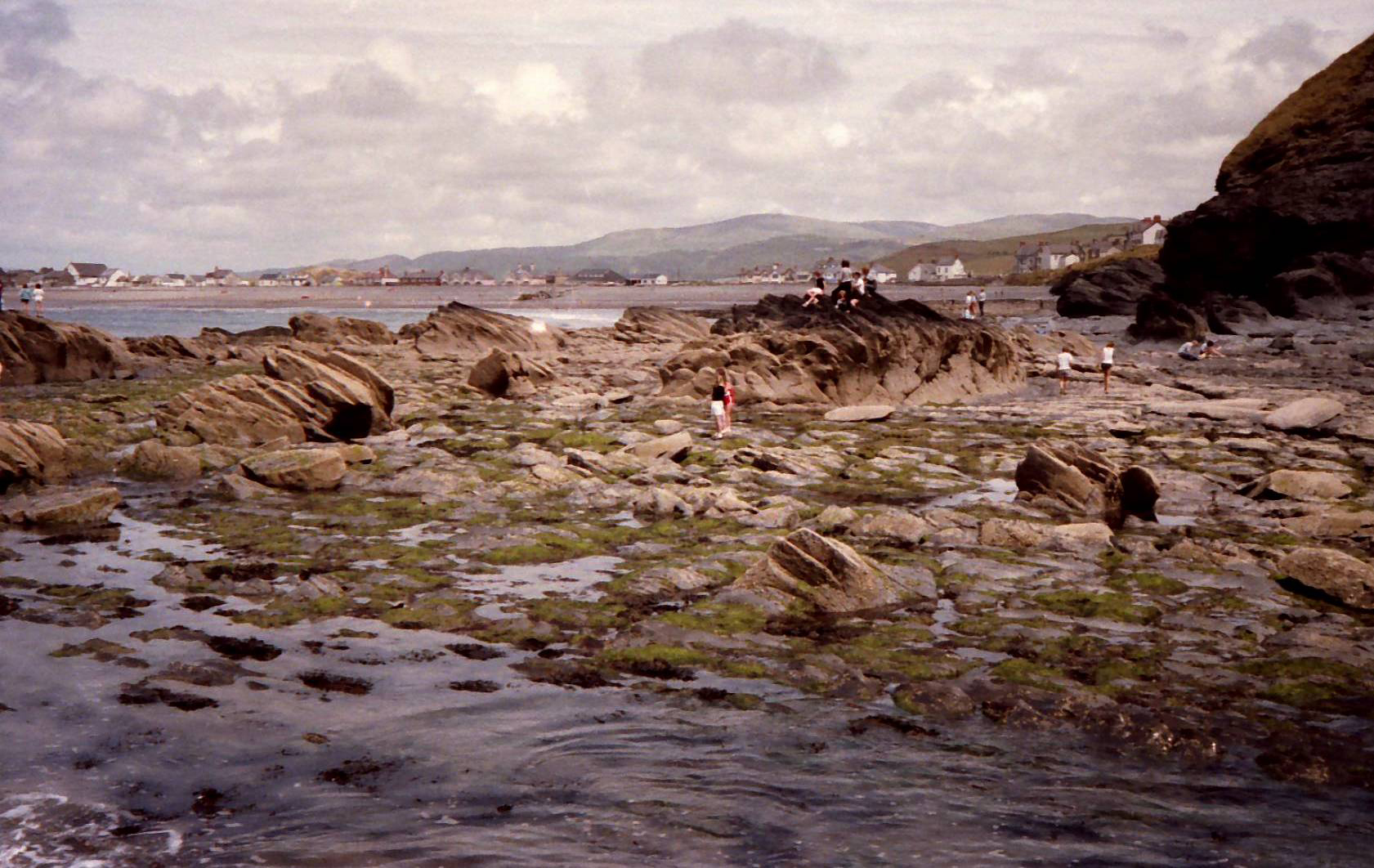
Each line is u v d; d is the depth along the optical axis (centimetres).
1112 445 2766
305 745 885
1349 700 1035
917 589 1426
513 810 768
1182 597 1403
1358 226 7156
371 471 2300
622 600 1361
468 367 5509
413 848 703
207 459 2392
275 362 2795
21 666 1068
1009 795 806
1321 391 3872
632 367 5400
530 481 2175
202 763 848
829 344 4003
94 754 859
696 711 983
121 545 1630
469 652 1150
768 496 2105
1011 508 1983
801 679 1078
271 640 1178
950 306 12244
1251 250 7731
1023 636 1230
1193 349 5472
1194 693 1050
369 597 1360
